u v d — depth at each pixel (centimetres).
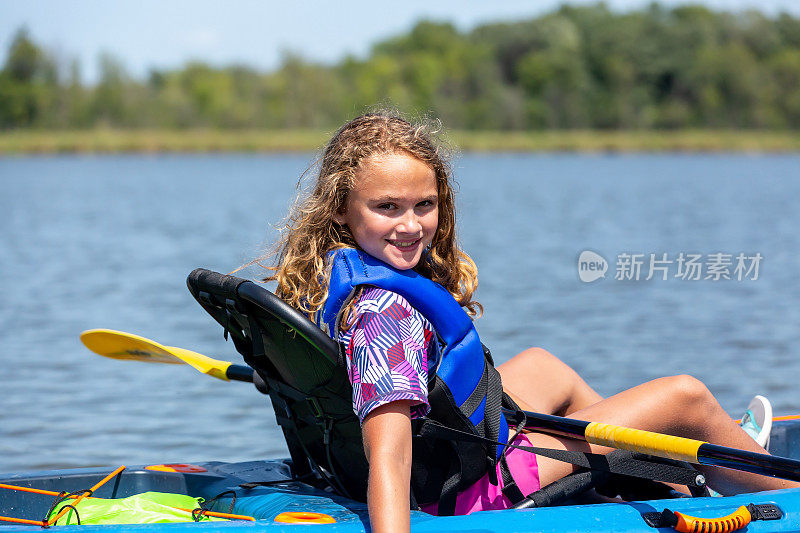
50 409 1853
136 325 2681
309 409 837
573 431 828
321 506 821
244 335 856
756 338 2497
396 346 725
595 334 2553
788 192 9175
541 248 4722
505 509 786
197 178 11512
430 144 788
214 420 1786
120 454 1593
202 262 4162
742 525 775
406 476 692
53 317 2831
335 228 804
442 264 854
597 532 756
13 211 7044
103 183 10500
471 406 792
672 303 3055
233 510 870
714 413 860
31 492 918
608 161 17612
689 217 6500
